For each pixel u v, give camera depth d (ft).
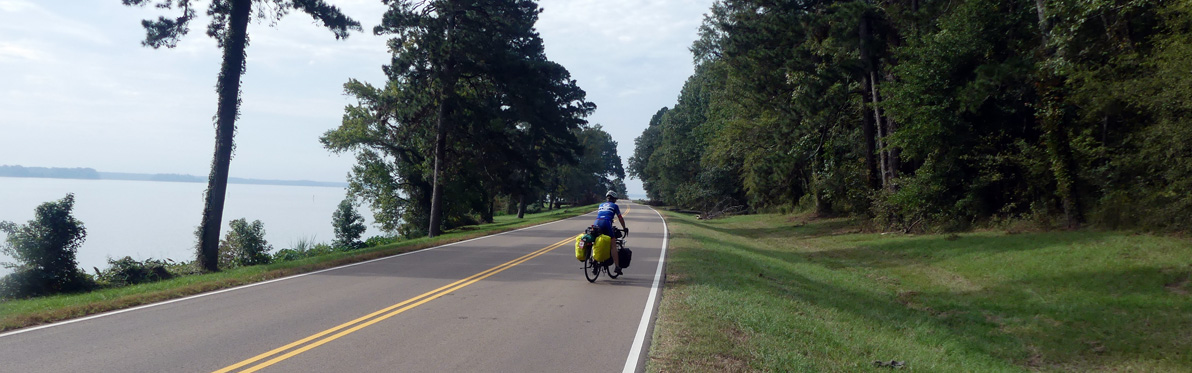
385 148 127.03
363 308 28.22
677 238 80.23
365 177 128.67
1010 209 72.95
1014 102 71.05
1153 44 50.06
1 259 41.45
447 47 90.02
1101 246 49.14
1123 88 50.14
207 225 55.21
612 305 29.60
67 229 43.04
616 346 21.35
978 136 73.26
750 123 111.04
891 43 85.81
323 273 41.55
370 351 20.29
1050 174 65.26
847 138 106.11
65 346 20.53
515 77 100.42
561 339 22.33
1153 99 47.03
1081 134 57.26
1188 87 43.70
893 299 45.19
